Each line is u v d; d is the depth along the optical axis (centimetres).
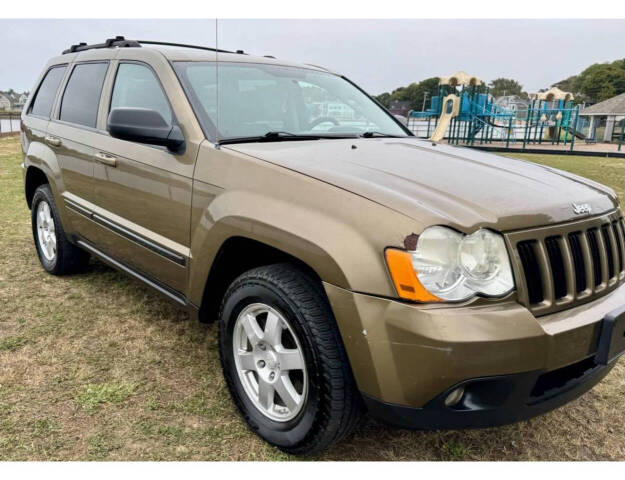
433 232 172
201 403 250
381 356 174
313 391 193
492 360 167
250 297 215
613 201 235
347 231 182
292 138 273
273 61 336
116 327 327
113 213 310
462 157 261
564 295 194
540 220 190
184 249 253
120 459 210
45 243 418
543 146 3044
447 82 2872
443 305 170
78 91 369
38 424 229
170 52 297
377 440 230
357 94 365
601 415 254
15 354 289
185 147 253
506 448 229
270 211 205
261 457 215
